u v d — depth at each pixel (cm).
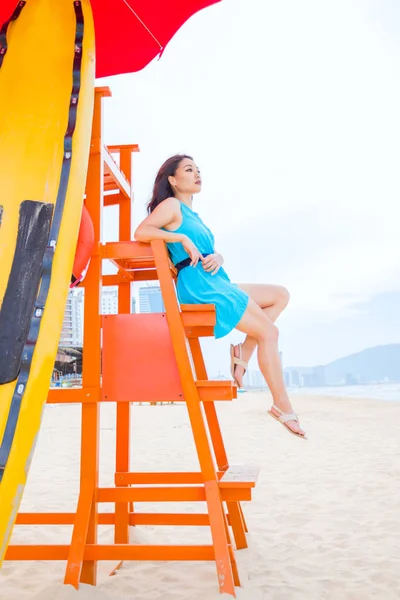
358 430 1101
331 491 516
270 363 269
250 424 1242
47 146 218
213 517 229
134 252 262
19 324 188
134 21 291
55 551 233
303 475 603
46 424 1372
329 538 362
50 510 452
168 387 249
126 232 341
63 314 196
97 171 269
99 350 253
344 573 291
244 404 2170
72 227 207
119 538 295
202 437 240
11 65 239
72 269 222
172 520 288
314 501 476
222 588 221
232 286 274
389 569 296
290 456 748
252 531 383
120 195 346
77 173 215
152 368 252
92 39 247
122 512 296
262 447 845
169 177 311
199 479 280
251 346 295
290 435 1005
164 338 254
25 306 190
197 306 253
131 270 330
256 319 271
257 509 452
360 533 372
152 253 260
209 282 270
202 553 227
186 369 244
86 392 247
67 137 219
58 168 214
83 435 246
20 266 197
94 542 240
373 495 491
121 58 312
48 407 2298
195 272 271
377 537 359
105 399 250
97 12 286
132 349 254
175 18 289
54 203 207
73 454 818
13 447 172
